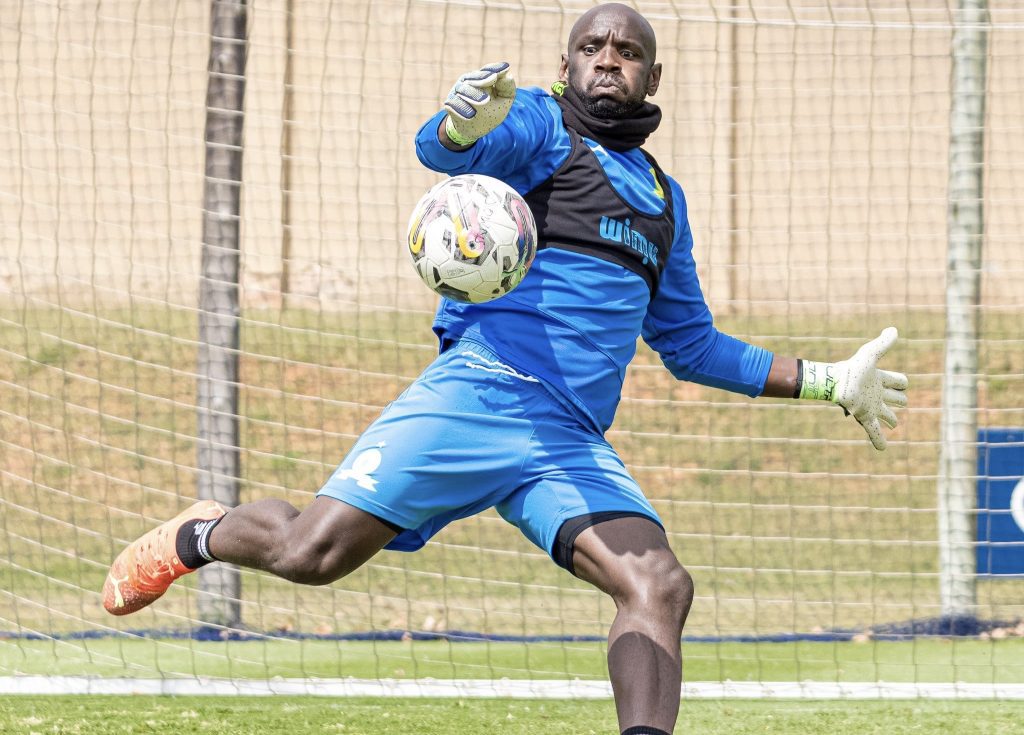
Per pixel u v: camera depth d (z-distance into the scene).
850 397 13.76
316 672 19.27
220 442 22.62
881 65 51.94
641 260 12.32
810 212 51.69
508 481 11.80
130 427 32.03
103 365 36.06
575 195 12.11
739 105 50.03
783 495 30.67
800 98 51.31
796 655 19.73
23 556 24.34
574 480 11.74
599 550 11.38
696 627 22.30
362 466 11.56
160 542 12.85
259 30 47.66
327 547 11.52
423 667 19.69
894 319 44.91
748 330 32.94
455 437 11.59
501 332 11.89
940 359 40.75
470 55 48.34
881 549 27.33
